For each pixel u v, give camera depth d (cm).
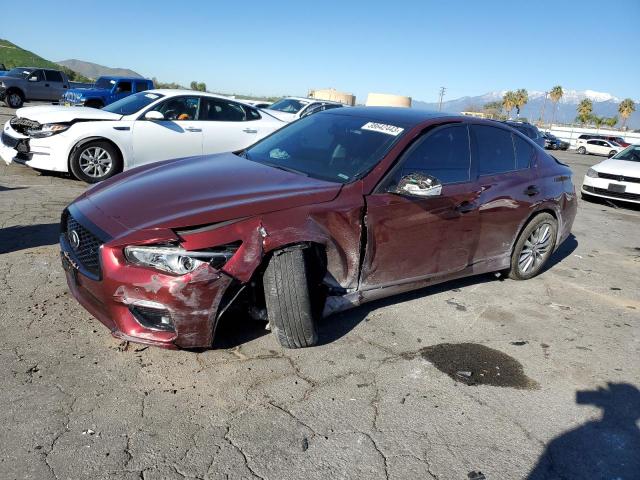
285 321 315
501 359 357
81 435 247
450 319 411
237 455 245
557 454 268
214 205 307
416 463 251
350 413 283
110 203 324
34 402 266
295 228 312
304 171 384
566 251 662
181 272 281
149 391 284
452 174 409
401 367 334
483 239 438
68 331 335
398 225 365
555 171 515
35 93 2389
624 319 449
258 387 297
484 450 265
